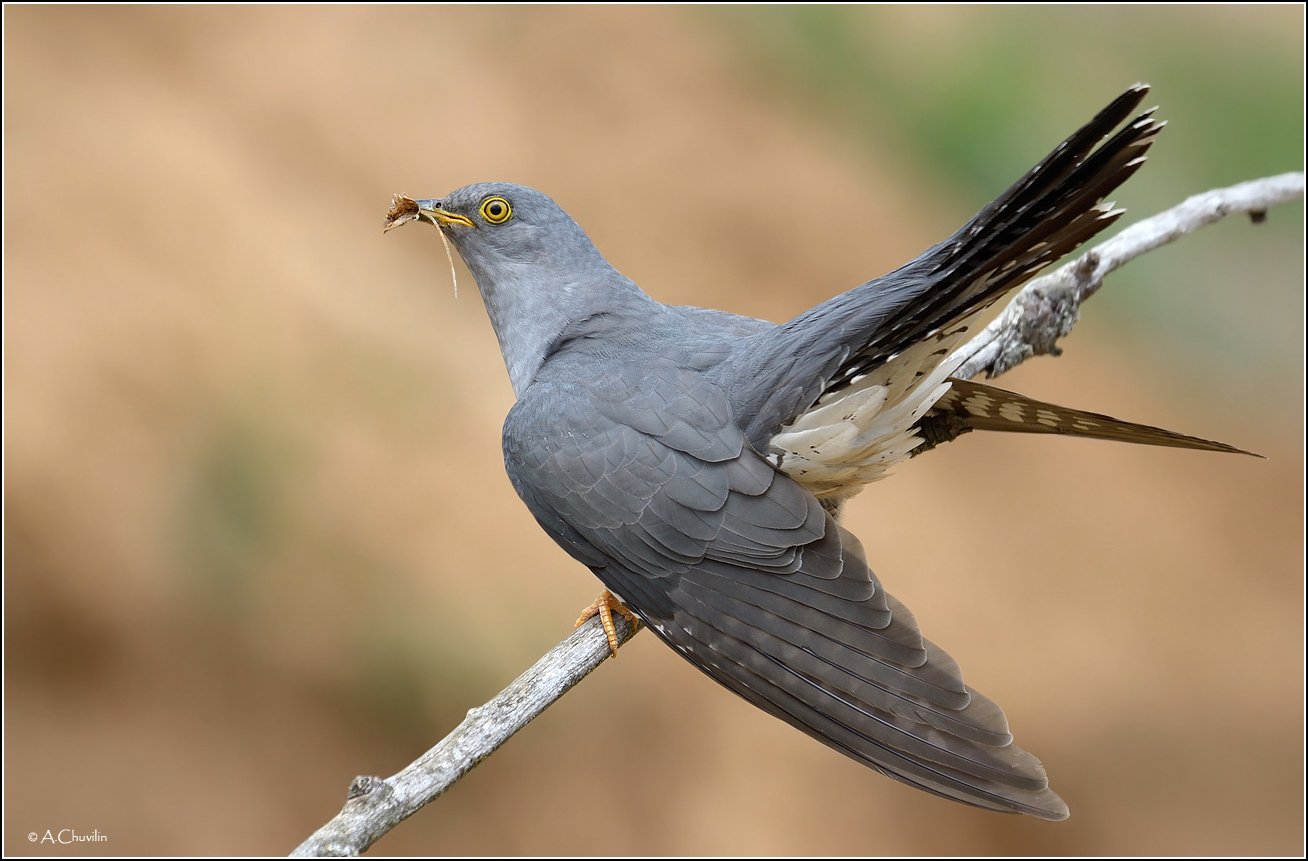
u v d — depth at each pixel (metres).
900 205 16.47
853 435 5.34
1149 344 16.53
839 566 5.00
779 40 17.20
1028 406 5.46
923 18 17.83
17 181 12.02
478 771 10.87
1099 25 18.16
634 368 5.69
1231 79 17.89
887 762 4.57
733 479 5.23
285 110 13.91
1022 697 12.66
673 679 11.45
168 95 13.45
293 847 10.04
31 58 13.05
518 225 6.40
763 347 5.44
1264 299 16.97
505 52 15.54
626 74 15.96
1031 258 4.69
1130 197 17.02
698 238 15.02
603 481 5.41
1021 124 17.05
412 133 14.39
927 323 4.95
